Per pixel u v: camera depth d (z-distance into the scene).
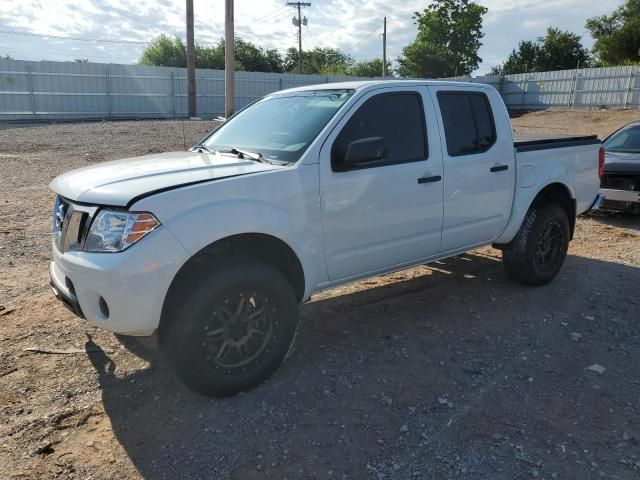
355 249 3.95
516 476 2.72
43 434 3.03
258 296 3.38
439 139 4.37
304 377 3.66
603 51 47.69
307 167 3.60
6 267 5.75
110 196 3.07
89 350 3.97
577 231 7.80
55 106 27.89
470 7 53.06
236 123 4.61
